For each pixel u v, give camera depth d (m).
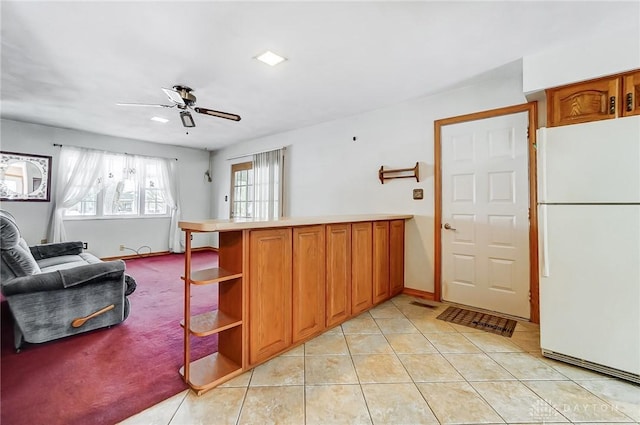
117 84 3.08
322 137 4.62
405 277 3.68
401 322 2.80
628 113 2.09
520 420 1.53
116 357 2.16
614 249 1.85
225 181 6.69
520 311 2.88
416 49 2.39
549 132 2.07
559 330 2.07
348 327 2.69
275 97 3.48
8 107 3.88
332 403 1.66
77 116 4.29
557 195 2.04
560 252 2.04
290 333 2.25
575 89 2.29
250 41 2.26
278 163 5.25
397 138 3.75
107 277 2.61
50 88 3.20
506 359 2.13
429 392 1.76
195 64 2.64
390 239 3.40
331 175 4.50
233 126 4.82
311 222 2.30
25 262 2.35
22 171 4.69
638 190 1.78
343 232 2.73
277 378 1.90
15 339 2.23
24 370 1.98
